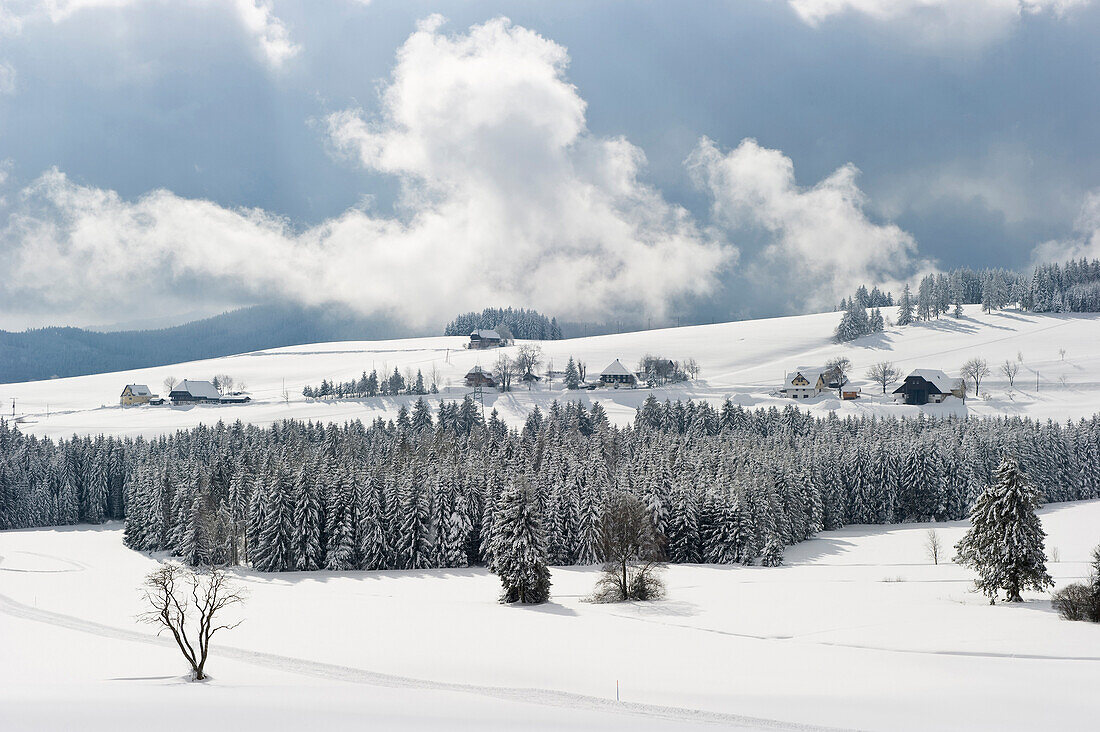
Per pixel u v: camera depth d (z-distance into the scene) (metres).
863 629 63.47
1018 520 73.50
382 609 76.81
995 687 45.53
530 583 80.44
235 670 51.31
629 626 66.81
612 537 89.94
